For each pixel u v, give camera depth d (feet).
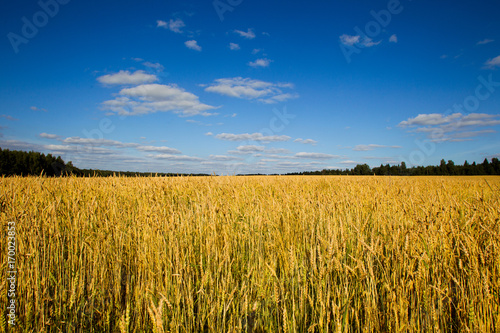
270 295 8.42
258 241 11.36
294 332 6.48
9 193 13.32
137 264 9.96
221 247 10.50
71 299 7.64
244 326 7.71
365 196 19.75
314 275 8.00
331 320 6.94
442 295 7.78
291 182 31.42
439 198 14.51
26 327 7.03
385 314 6.94
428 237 8.91
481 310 6.99
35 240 9.28
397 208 14.43
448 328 7.37
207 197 15.64
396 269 8.07
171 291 8.30
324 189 26.78
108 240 10.66
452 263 8.72
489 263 7.72
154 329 5.67
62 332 7.61
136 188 20.89
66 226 12.34
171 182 23.71
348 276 8.14
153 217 12.14
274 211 13.28
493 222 9.61
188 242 10.97
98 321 7.68
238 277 9.91
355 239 11.23
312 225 11.89
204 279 7.61
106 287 9.28
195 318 7.93
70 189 18.21
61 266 9.86
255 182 29.27
